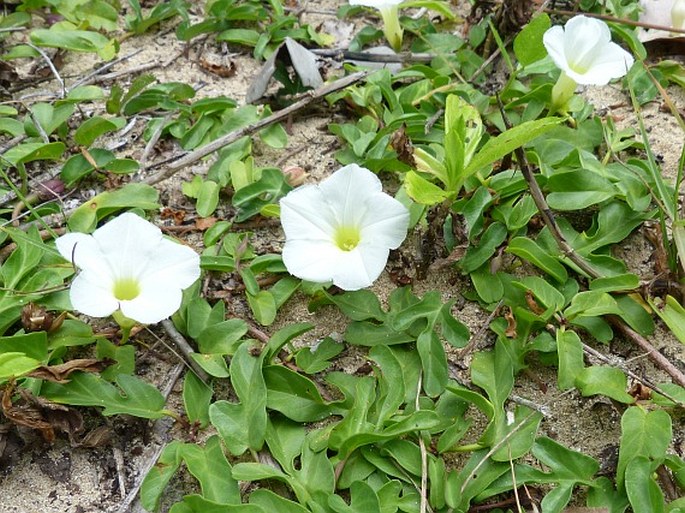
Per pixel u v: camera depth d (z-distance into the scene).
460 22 0.57
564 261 0.41
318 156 0.49
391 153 0.46
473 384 0.39
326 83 0.52
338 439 0.35
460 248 0.42
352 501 0.34
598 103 0.51
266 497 0.34
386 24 0.53
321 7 0.60
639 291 0.40
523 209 0.43
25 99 0.52
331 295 0.41
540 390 0.39
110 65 0.53
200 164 0.48
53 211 0.44
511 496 0.36
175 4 0.56
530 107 0.48
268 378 0.37
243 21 0.57
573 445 0.38
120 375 0.37
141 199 0.45
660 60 0.54
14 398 0.37
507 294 0.41
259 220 0.45
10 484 0.36
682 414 0.38
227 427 0.36
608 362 0.39
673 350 0.40
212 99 0.49
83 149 0.47
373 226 0.37
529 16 0.52
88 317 0.41
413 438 0.36
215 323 0.40
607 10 0.56
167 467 0.35
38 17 0.58
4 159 0.45
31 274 0.41
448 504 0.34
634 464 0.34
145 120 0.51
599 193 0.43
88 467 0.37
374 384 0.37
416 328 0.39
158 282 0.36
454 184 0.40
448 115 0.41
